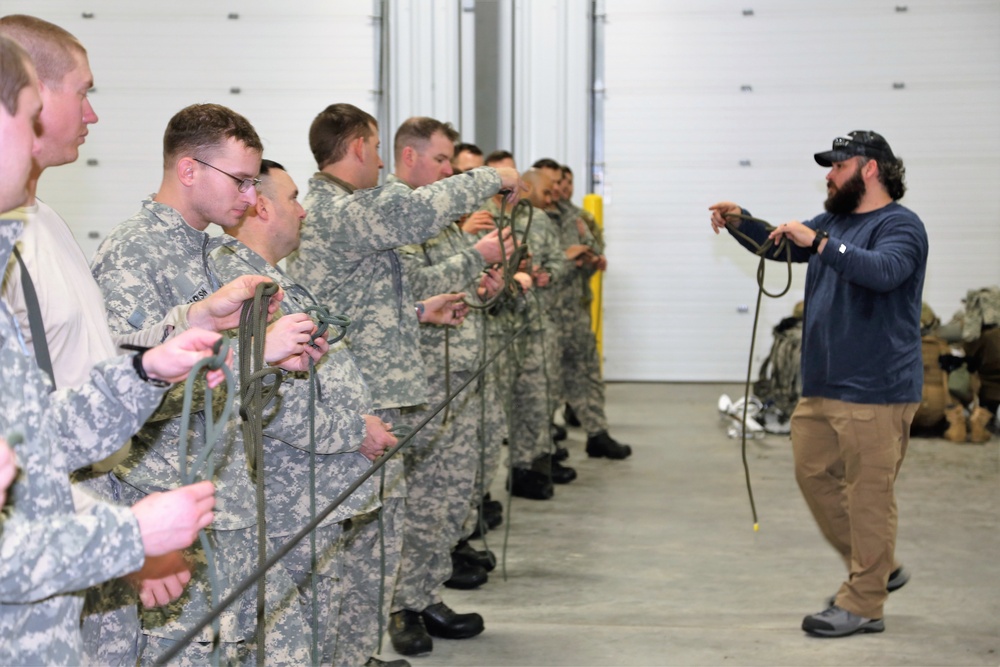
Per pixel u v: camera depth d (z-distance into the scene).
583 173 9.15
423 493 3.42
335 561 2.44
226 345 1.37
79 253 1.74
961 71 8.77
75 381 1.60
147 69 9.02
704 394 8.64
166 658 1.31
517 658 3.26
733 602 3.80
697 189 9.10
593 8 9.03
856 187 3.37
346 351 2.50
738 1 8.92
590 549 4.51
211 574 1.52
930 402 6.79
